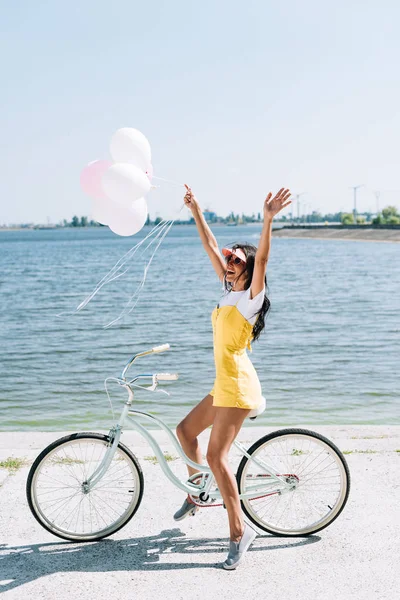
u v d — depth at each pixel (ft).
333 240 408.87
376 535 13.51
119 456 14.24
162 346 13.42
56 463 15.15
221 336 12.74
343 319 61.93
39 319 66.08
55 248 350.02
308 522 13.92
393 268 144.46
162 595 11.46
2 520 14.32
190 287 101.24
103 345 48.88
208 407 13.33
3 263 195.62
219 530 13.94
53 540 13.56
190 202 14.60
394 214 570.05
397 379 35.86
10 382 36.58
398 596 11.30
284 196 12.07
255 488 13.51
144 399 31.78
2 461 17.52
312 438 13.52
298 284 105.50
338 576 12.01
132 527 14.08
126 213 13.43
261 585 11.76
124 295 90.38
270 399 31.76
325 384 34.78
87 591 11.60
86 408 30.55
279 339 50.21
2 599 11.35
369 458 17.71
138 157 13.65
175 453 18.37
